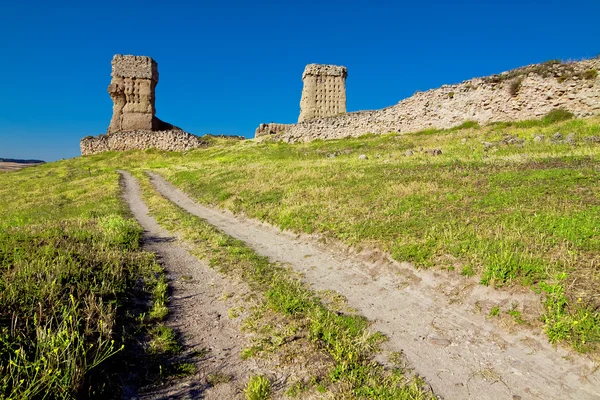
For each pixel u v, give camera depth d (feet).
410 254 26.03
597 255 21.31
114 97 190.29
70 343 13.87
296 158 97.04
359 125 120.78
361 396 14.20
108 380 14.10
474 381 15.12
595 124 65.77
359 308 21.83
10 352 13.57
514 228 26.43
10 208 72.84
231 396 14.29
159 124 209.36
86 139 191.83
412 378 15.34
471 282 21.62
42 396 12.17
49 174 132.05
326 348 17.31
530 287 19.42
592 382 14.26
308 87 155.22
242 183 65.21
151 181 96.94
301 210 42.63
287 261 30.73
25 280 19.45
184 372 15.64
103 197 73.10
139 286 24.07
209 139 187.01
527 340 16.99
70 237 30.94
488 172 46.70
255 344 17.88
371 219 35.06
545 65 83.51
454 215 32.24
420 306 21.44
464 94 96.22
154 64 196.75
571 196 32.40
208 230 41.22
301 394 14.38
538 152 57.00
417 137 96.32
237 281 26.08
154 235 41.22
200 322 20.26
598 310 16.81
